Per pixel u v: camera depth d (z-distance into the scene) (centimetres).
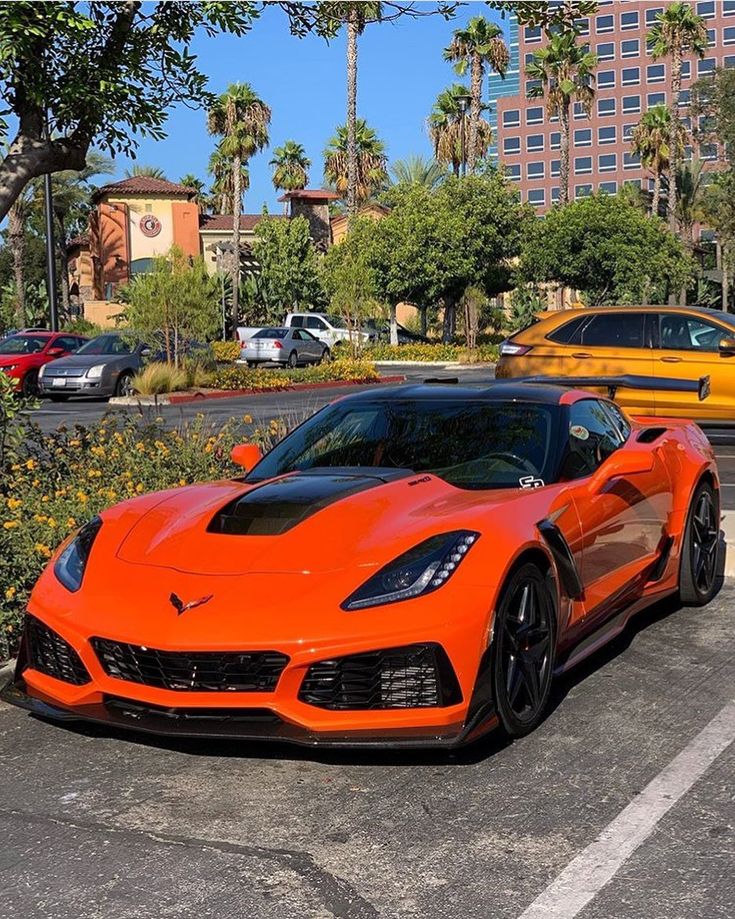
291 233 5369
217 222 5988
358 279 3356
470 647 360
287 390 2514
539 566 409
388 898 285
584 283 4744
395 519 400
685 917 271
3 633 509
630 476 505
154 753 392
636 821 328
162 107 761
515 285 4856
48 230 2662
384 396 533
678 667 486
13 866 307
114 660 376
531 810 338
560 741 396
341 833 324
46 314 5084
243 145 5197
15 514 605
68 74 712
